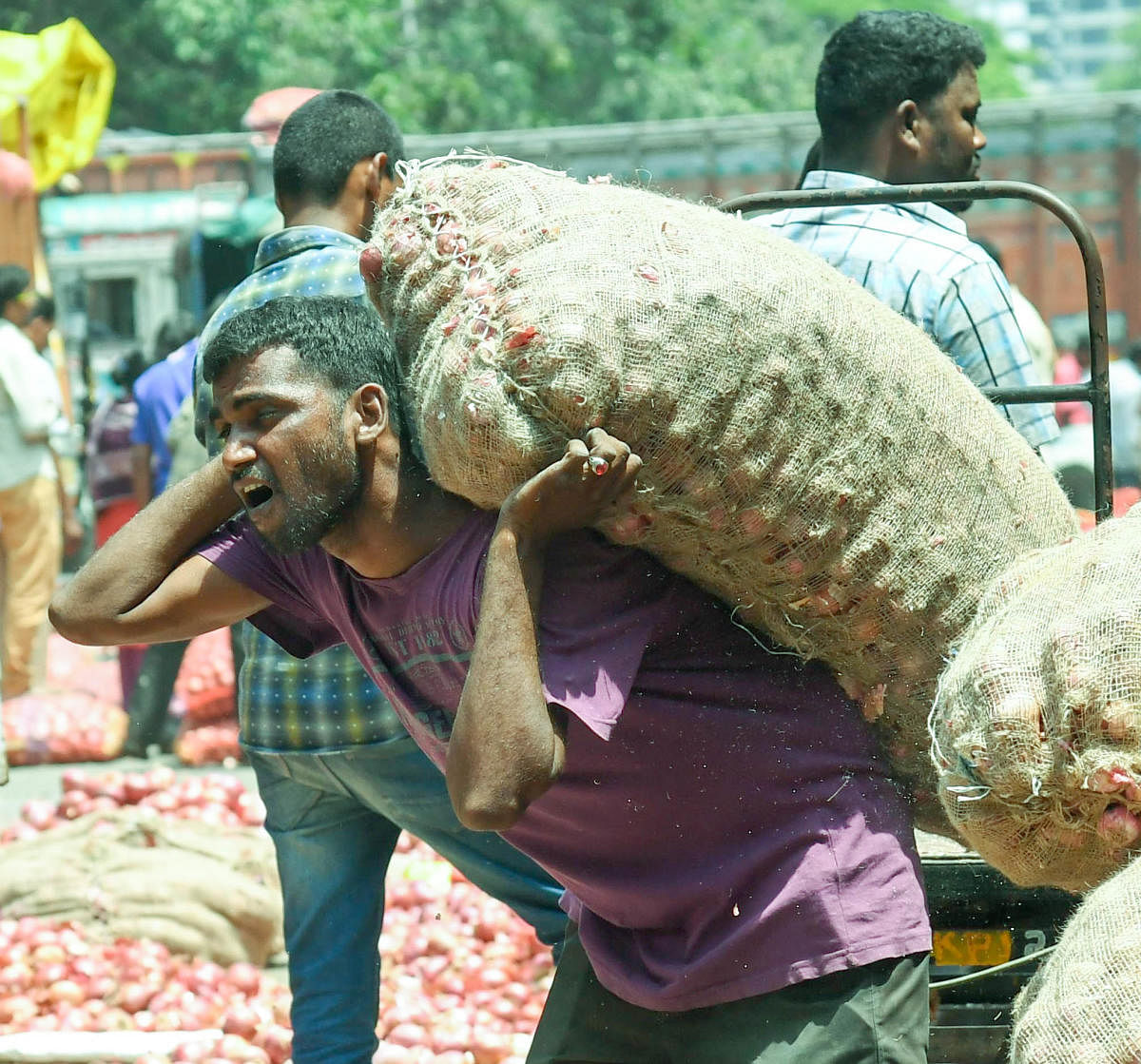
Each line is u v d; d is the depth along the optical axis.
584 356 2.87
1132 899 2.58
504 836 3.39
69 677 12.62
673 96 35.41
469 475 2.97
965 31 5.16
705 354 2.92
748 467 2.96
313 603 3.52
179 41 30.56
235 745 10.13
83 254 20.86
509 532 2.89
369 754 4.30
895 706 3.20
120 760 10.45
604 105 34.88
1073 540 3.08
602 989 3.50
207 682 10.28
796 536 3.01
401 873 7.14
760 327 2.96
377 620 3.29
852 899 3.09
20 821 7.61
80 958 5.96
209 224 18.73
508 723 2.85
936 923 4.07
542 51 33.81
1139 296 19.23
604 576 3.06
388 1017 5.60
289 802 4.50
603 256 2.96
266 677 4.42
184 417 9.23
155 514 3.58
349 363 3.05
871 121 5.14
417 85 31.58
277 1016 5.69
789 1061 3.10
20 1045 5.32
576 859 3.33
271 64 30.78
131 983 5.88
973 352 4.74
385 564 3.16
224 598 3.54
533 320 2.88
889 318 3.21
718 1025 3.23
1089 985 2.48
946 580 3.11
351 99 4.89
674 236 3.02
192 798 7.68
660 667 3.16
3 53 14.91
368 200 4.83
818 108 5.29
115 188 20.92
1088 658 2.75
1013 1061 2.57
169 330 11.62
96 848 6.66
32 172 14.58
